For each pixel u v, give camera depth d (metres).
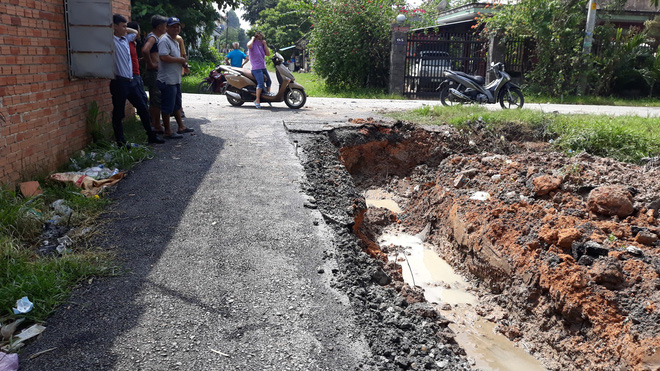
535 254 5.13
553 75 17.56
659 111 13.52
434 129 9.55
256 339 3.14
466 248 6.16
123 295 3.55
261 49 11.32
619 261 4.66
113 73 6.55
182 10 18.78
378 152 9.27
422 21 21.88
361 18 19.03
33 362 2.85
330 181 6.64
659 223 5.46
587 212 5.88
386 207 8.25
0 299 3.28
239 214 5.08
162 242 4.40
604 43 18.25
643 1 20.50
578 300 4.36
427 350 3.43
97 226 4.67
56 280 3.59
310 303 3.58
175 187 5.77
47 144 5.94
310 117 10.15
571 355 4.29
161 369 2.82
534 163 7.81
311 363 2.95
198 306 3.45
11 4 5.14
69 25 6.36
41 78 5.78
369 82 19.47
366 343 3.21
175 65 7.66
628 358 3.80
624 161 8.18
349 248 4.66
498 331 4.91
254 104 12.50
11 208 4.50
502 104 12.59
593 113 11.40
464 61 18.80
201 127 8.88
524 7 17.36
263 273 3.95
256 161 6.89
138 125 8.83
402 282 5.03
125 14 8.69
